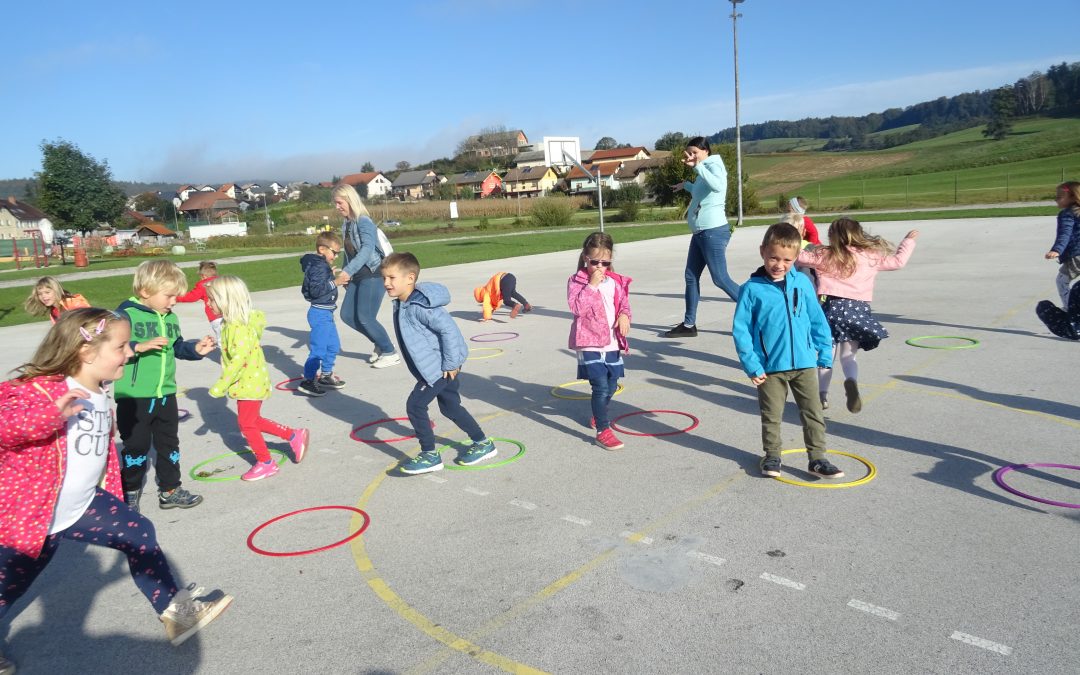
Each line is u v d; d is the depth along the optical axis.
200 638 3.39
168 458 4.98
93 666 3.24
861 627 3.14
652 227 42.69
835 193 64.81
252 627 3.46
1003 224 25.89
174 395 5.02
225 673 3.12
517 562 3.91
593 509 4.55
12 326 15.52
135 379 4.82
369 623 3.42
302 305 16.59
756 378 4.77
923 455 5.14
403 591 3.69
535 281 18.28
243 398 5.34
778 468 4.86
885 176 80.44
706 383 7.54
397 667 3.07
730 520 4.28
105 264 36.88
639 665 2.97
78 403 3.15
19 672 3.22
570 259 24.69
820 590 3.46
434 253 29.45
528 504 4.69
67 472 3.10
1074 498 4.29
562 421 6.50
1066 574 3.47
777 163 102.12
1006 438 5.38
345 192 8.69
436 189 117.31
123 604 3.80
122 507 3.40
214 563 4.13
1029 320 9.54
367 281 9.01
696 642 3.11
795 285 4.83
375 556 4.09
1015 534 3.90
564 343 10.08
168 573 3.45
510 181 109.50
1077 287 6.98
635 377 7.93
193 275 24.78
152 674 3.15
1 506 2.97
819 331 4.91
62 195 47.66
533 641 3.18
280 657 3.20
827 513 4.30
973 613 3.20
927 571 3.57
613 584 3.63
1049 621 3.11
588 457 5.52
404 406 7.43
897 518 4.17
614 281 5.71
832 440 5.56
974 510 4.21
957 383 6.86
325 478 5.44
